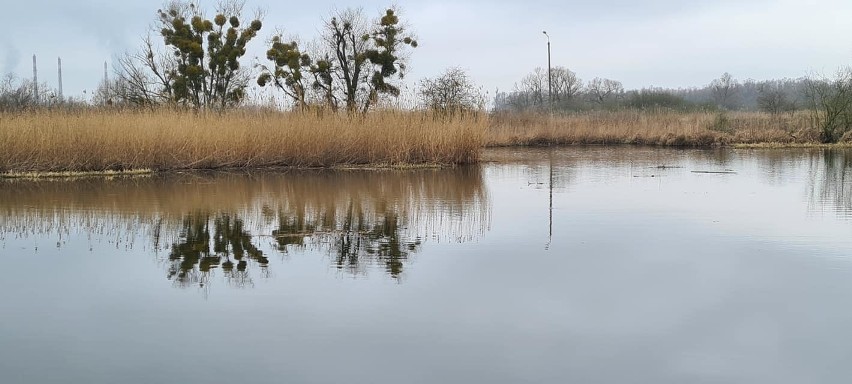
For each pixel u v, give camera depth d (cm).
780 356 579
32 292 765
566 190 1712
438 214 1311
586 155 3131
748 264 879
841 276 816
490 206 1416
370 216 1292
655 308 703
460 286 780
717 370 553
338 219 1260
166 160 2395
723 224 1176
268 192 1708
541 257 924
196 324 655
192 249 990
